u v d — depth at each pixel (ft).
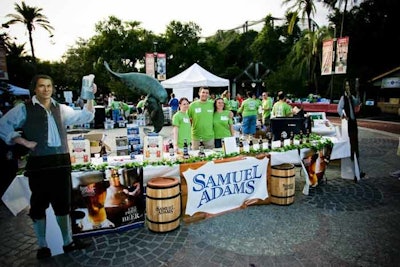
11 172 15.07
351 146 16.74
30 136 8.88
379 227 11.25
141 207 11.44
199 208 12.05
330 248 9.73
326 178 16.85
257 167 13.33
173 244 10.16
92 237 10.71
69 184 9.77
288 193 13.35
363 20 73.31
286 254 9.39
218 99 16.11
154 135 12.22
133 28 105.81
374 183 16.66
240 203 13.23
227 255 9.39
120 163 11.57
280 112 24.88
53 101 9.38
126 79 11.80
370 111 59.77
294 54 82.64
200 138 15.65
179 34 111.45
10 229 11.62
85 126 42.80
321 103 63.31
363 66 73.10
